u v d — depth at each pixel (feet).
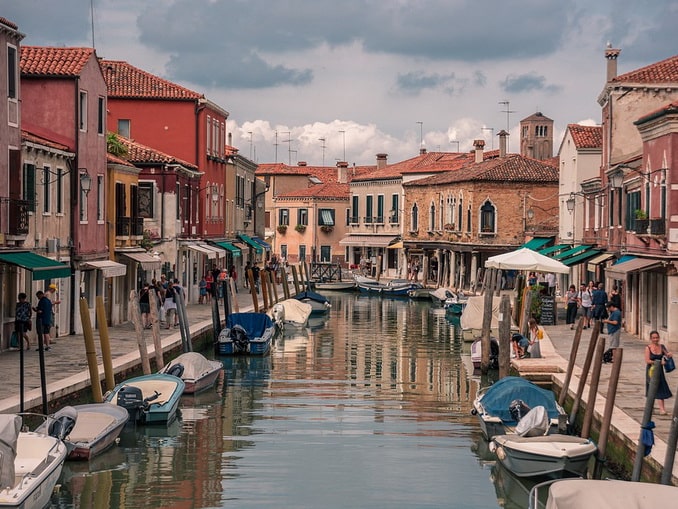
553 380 91.20
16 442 50.62
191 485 60.95
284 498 58.75
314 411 84.28
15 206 91.61
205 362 94.27
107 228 124.16
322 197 320.29
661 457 55.42
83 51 114.83
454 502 58.23
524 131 439.63
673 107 103.71
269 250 256.93
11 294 95.20
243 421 79.61
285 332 148.87
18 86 93.91
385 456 68.49
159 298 124.47
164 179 151.74
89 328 75.36
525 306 112.37
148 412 75.36
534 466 59.52
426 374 105.91
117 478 62.34
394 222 280.72
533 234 211.61
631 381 83.41
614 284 138.82
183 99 174.70
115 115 174.91
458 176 238.27
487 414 71.05
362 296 232.12
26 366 84.38
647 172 114.52
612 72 153.38
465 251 229.66
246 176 229.86
